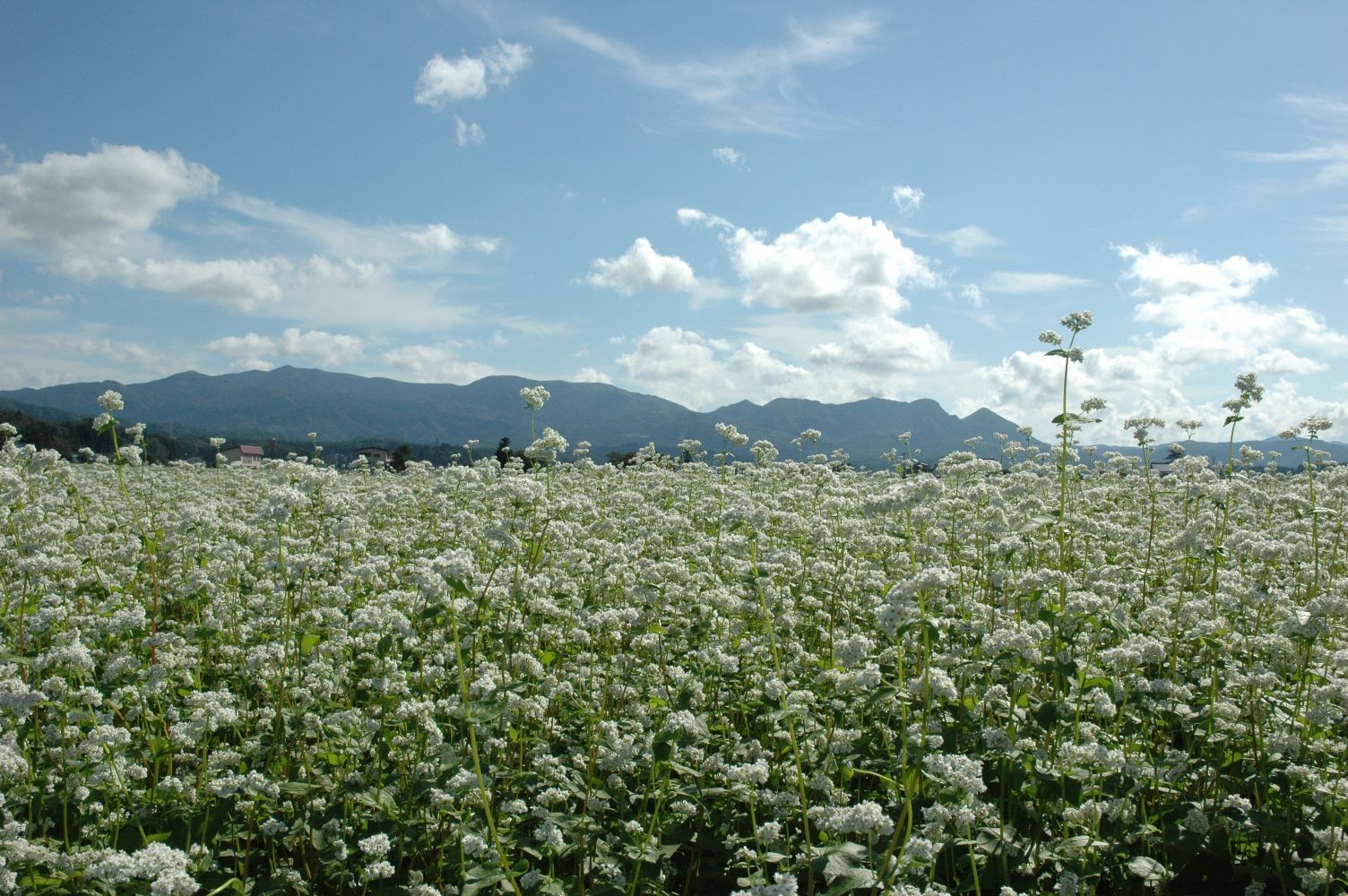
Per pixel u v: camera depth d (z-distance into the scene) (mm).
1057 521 9453
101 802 7121
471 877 6086
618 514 16141
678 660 10375
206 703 7688
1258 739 7891
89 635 9227
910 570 11680
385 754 7863
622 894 6285
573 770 7938
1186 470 13305
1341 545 13109
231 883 6141
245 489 21500
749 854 6578
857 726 8398
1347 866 6555
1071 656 7492
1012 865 6797
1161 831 7113
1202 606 9734
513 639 8859
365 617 8383
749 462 24703
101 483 22250
